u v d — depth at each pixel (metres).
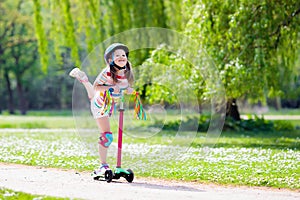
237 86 19.53
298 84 46.62
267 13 19.14
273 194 10.27
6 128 32.50
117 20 29.55
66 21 30.27
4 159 14.80
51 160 14.59
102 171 11.45
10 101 66.12
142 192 9.86
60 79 73.19
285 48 21.02
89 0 29.64
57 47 32.25
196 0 20.86
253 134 26.06
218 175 12.35
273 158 15.50
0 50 63.56
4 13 61.53
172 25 29.28
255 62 19.16
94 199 8.95
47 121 39.97
